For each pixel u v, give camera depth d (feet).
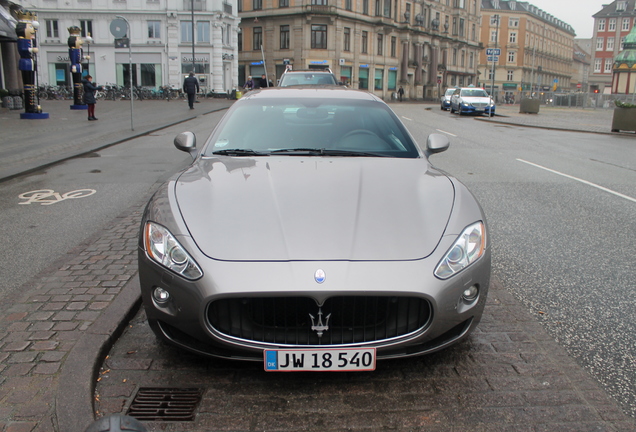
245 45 197.36
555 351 10.15
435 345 8.88
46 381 8.72
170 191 10.20
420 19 224.94
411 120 77.41
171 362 9.67
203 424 7.99
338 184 10.34
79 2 157.79
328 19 182.80
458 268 8.73
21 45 62.13
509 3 327.88
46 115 64.75
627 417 8.18
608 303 12.61
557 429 7.88
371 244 8.73
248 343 8.45
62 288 12.62
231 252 8.55
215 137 13.16
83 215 20.62
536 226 19.39
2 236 17.76
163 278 8.71
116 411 8.25
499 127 68.44
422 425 8.00
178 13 158.61
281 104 14.47
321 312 8.28
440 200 9.91
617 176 30.66
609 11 314.55
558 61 399.65
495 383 9.07
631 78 156.15
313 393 8.80
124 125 56.34
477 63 284.20
